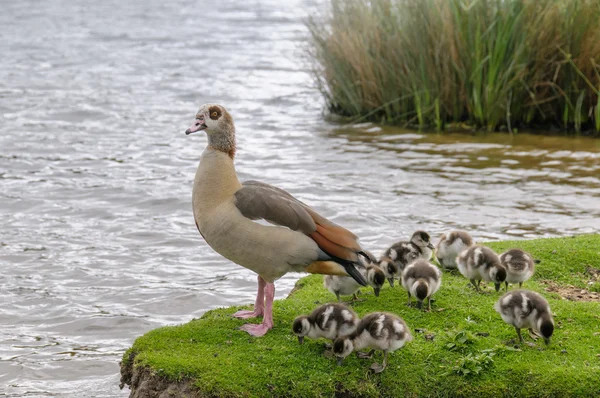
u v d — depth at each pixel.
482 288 11.21
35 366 10.75
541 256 12.41
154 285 13.55
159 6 54.44
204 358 9.08
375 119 25.11
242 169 20.22
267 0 57.91
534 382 8.68
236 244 9.58
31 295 13.09
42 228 16.31
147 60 36.09
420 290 10.04
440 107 23.94
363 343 8.91
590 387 8.59
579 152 21.05
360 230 16.00
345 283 10.49
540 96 23.34
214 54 37.53
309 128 24.38
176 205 17.84
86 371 10.66
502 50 22.95
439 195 17.95
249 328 9.81
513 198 17.61
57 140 23.27
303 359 9.11
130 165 20.89
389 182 18.95
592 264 12.20
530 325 9.28
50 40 40.75
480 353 9.13
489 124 23.50
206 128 9.80
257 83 31.31
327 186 18.78
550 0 22.64
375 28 24.39
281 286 13.38
